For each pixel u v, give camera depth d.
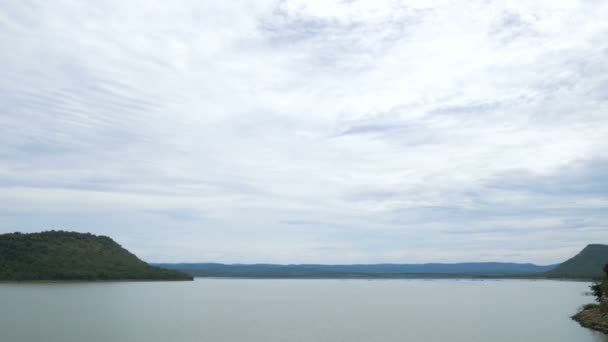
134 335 78.31
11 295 173.25
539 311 124.00
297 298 194.75
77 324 91.62
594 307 106.50
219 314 117.19
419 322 99.12
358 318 109.00
